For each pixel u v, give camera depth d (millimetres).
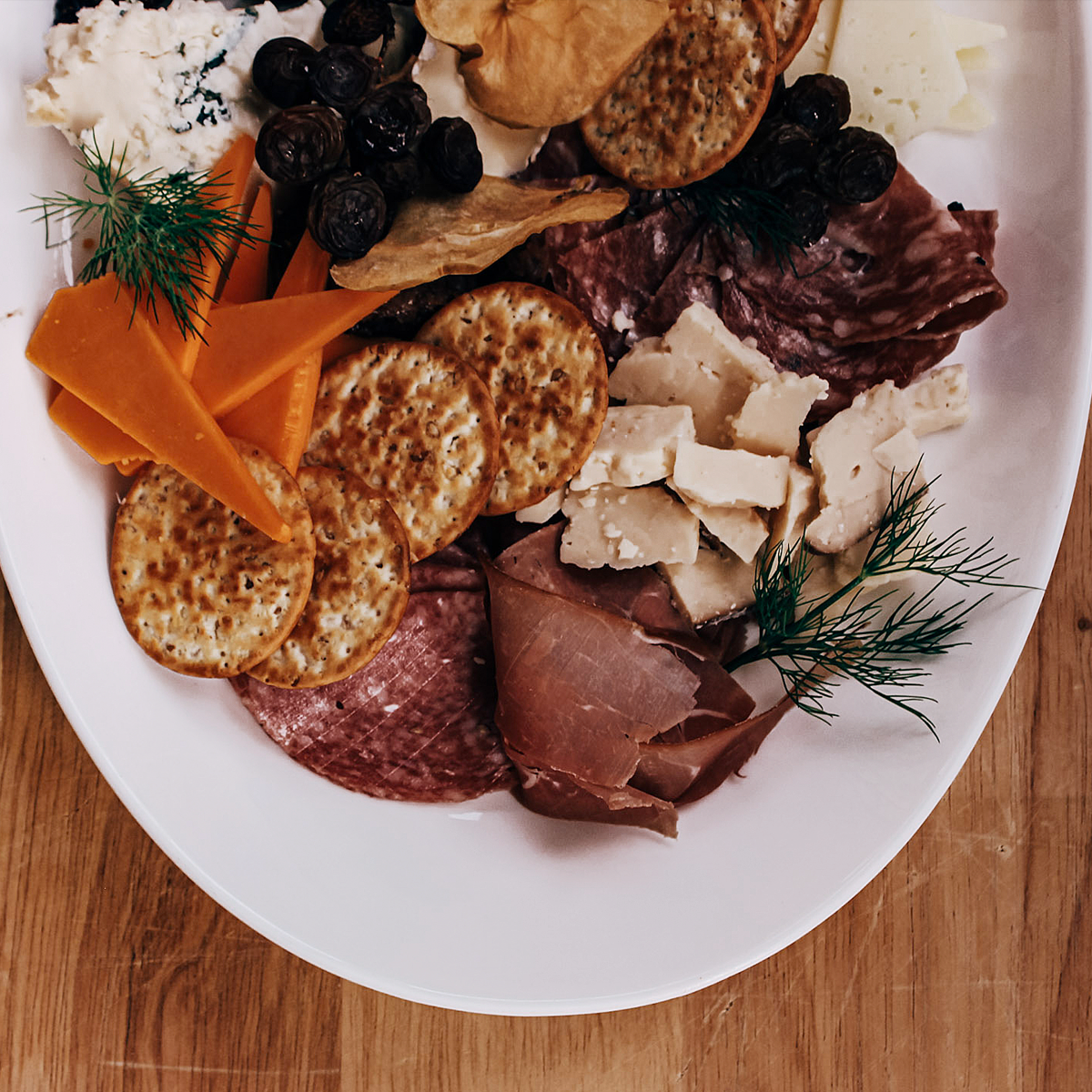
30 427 507
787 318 542
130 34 499
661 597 539
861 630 547
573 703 527
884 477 539
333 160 502
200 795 524
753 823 541
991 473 548
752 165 525
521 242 513
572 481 534
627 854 539
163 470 522
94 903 555
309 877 529
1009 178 549
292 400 514
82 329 499
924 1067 573
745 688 551
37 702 551
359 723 535
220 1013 558
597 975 533
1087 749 576
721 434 540
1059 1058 575
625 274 539
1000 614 541
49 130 508
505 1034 563
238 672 519
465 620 539
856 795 539
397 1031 561
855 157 523
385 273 503
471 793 538
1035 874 575
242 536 520
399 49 528
